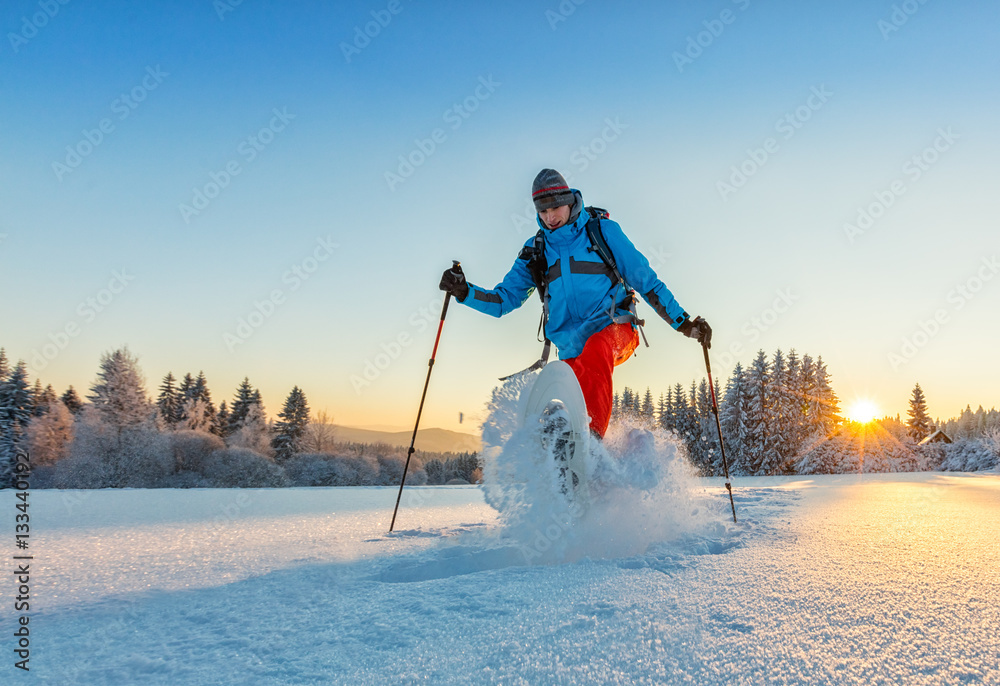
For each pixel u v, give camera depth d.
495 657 1.31
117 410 29.38
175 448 31.36
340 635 1.53
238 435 38.62
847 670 1.19
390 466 37.22
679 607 1.63
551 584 1.96
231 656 1.41
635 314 3.81
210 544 3.12
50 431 28.64
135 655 1.43
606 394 3.35
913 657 1.25
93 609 1.84
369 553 2.81
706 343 3.87
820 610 1.58
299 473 36.59
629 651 1.31
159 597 1.98
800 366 35.31
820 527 3.29
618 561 2.32
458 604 1.75
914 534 3.00
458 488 9.27
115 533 3.58
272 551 2.89
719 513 3.93
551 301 3.71
